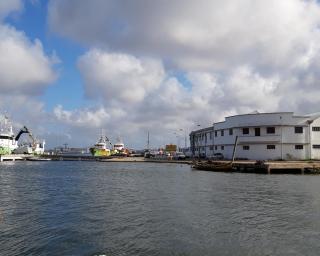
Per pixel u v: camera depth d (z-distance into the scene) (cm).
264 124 9019
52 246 1920
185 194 3772
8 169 8781
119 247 1903
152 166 9988
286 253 1819
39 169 8800
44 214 2731
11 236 2103
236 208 2923
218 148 10538
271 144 9019
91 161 13888
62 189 4409
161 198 3500
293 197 3519
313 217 2586
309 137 8919
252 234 2136
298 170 6669
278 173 6656
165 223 2398
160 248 1884
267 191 3975
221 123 10244
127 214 2702
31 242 1989
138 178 5956
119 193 3953
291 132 8944
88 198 3566
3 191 4216
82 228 2281
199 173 6888
